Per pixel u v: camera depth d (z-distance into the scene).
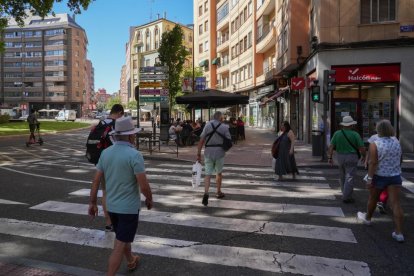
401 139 16.52
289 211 6.81
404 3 16.56
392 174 5.39
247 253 4.78
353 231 5.64
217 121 7.53
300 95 24.58
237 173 11.44
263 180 10.15
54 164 13.09
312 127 20.09
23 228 5.81
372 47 16.75
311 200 7.71
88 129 42.38
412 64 16.41
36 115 20.98
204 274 4.18
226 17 50.97
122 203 3.64
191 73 51.47
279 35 27.53
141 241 5.23
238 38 46.03
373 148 5.48
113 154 3.71
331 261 4.51
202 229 5.75
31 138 20.62
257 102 43.22
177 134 19.95
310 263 4.45
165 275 4.16
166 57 27.66
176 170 11.95
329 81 13.84
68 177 10.36
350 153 7.43
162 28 90.38
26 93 114.12
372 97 17.27
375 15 17.05
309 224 6.01
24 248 4.99
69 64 112.31
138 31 98.12
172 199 7.78
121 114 6.15
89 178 10.20
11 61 114.25
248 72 42.59
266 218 6.36
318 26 17.92
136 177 3.65
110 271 3.61
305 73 21.86
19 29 113.31
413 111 16.41
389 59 16.64
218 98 20.72
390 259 4.57
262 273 4.19
